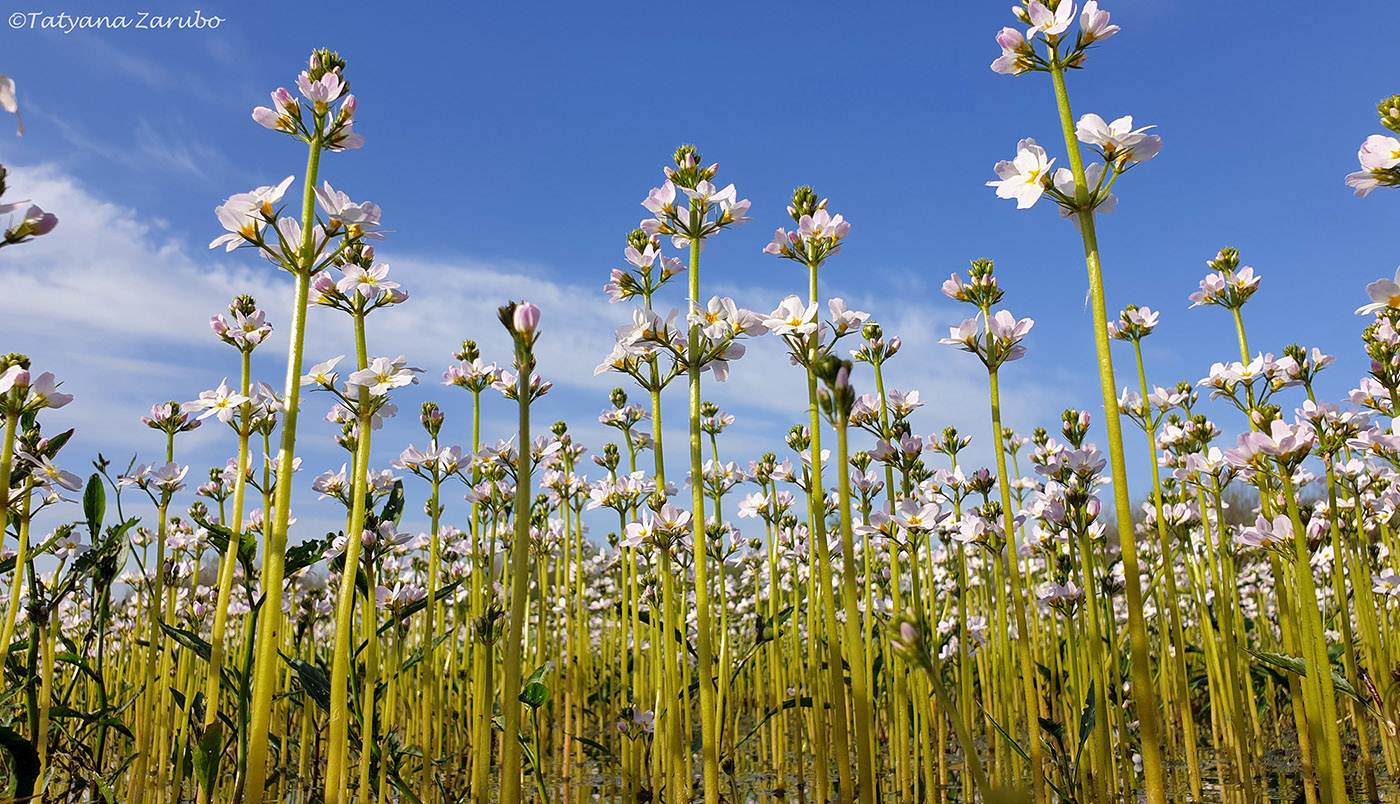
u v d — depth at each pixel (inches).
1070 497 15.7
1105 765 14.5
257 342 14.9
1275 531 14.8
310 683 13.6
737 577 43.9
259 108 12.5
